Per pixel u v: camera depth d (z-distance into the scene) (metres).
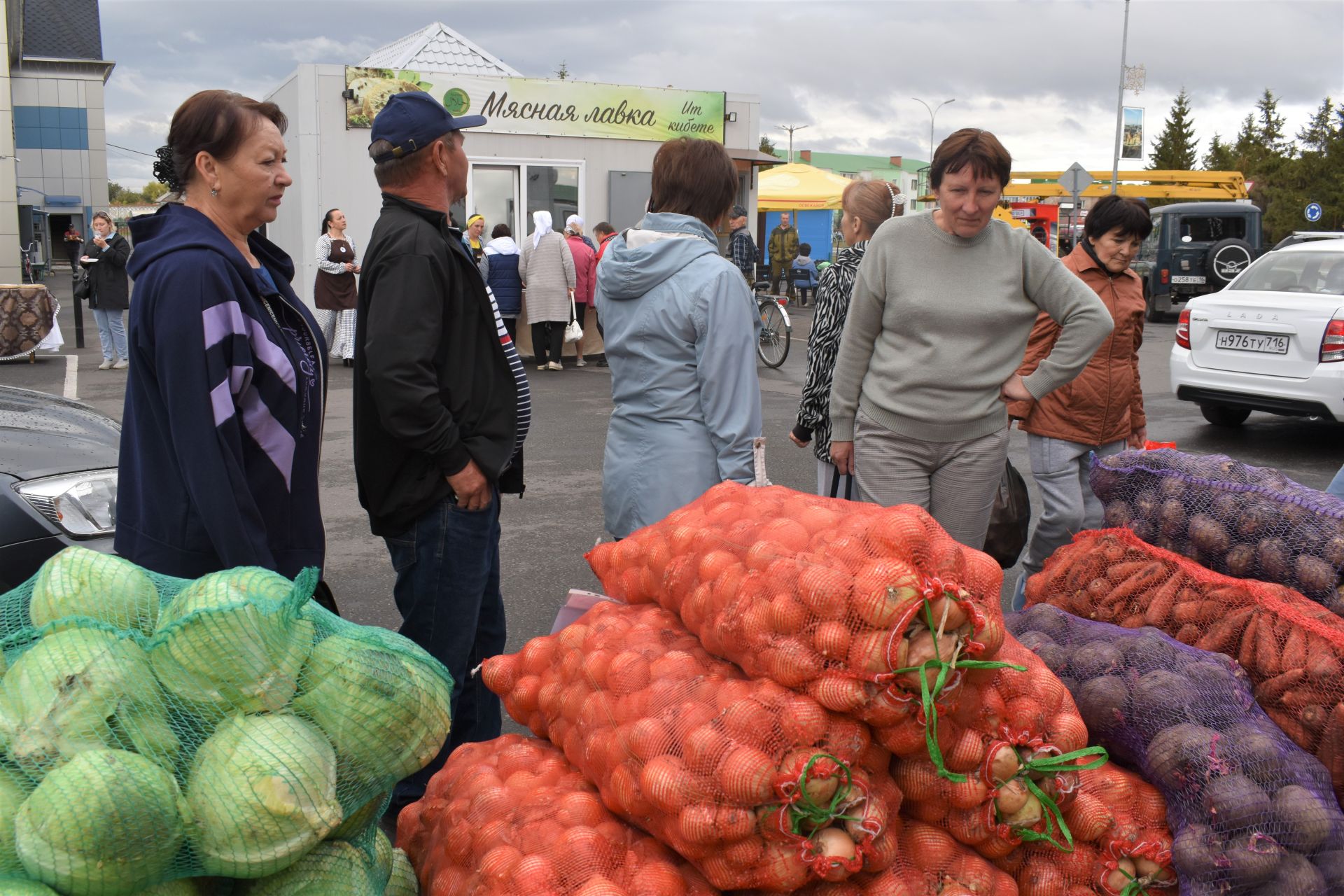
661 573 2.12
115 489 3.99
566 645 2.14
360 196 14.72
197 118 2.38
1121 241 4.19
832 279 3.86
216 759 1.57
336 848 1.71
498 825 1.93
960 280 3.32
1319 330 8.46
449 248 2.77
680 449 3.02
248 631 1.64
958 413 3.36
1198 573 2.51
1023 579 4.39
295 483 2.49
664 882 1.78
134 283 2.34
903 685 1.67
